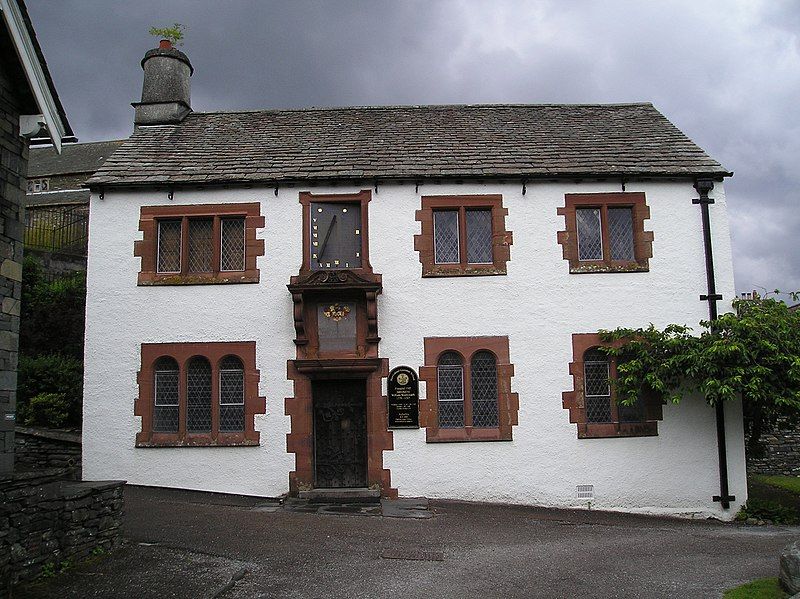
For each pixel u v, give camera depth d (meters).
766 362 11.50
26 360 14.55
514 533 10.13
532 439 12.66
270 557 8.19
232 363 13.00
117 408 12.77
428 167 13.57
